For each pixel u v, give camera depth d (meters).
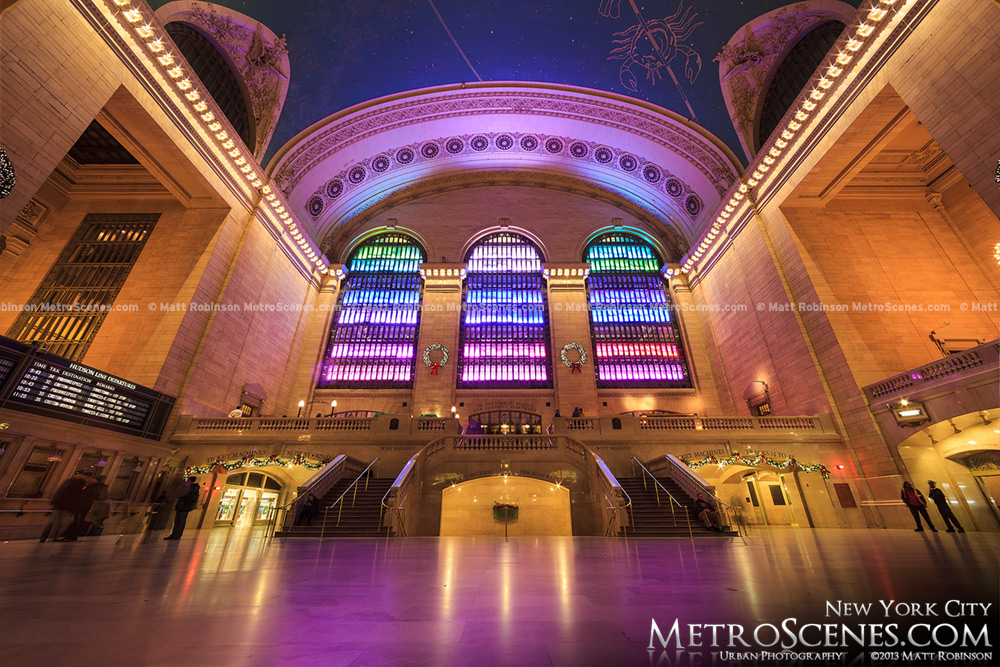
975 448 13.38
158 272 18.12
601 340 26.19
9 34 10.55
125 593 2.92
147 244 18.97
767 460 15.29
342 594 2.92
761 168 19.56
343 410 24.02
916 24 12.51
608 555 5.77
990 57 10.90
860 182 19.23
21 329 16.97
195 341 17.30
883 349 15.80
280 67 20.66
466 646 1.73
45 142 11.26
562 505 15.46
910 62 12.71
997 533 10.21
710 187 24.58
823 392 16.25
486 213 30.36
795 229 18.42
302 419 16.33
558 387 24.53
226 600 2.70
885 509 13.78
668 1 19.59
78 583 3.36
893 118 14.84
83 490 9.41
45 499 10.51
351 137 25.69
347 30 21.02
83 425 11.86
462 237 29.58
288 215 22.97
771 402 19.22
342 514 11.98
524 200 30.81
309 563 4.95
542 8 21.25
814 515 15.18
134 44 14.05
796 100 17.09
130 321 16.94
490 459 15.02
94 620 2.15
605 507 12.80
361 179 28.44
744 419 16.30
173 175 17.95
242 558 5.52
